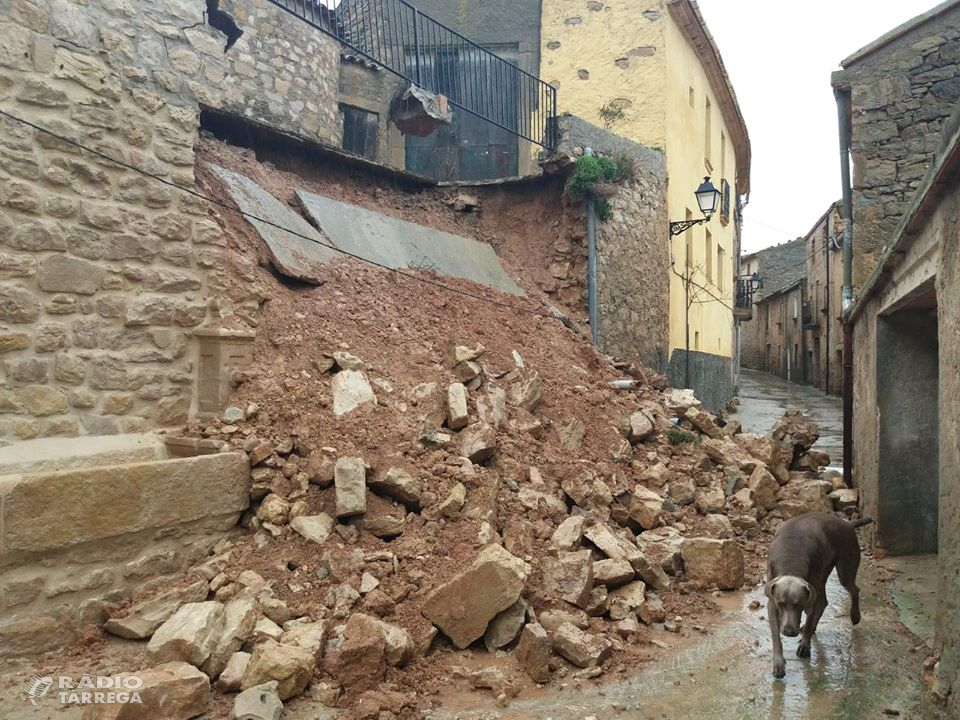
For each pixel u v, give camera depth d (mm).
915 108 9320
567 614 5211
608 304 12227
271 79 12312
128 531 5016
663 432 9219
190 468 5391
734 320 25500
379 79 15023
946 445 4309
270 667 4234
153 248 6062
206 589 5102
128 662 4516
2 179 5105
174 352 6184
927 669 4418
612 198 12406
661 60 14523
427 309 8906
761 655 5188
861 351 9031
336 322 7660
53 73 5422
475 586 4965
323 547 5430
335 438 6219
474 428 6836
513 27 15438
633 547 6238
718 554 6410
